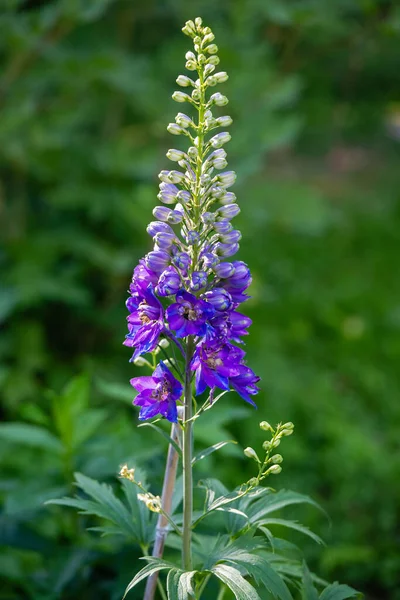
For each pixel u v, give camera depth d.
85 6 2.64
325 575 2.07
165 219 1.30
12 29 2.65
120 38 3.16
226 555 1.27
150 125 3.30
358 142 4.92
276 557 1.44
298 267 4.57
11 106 2.95
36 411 1.72
